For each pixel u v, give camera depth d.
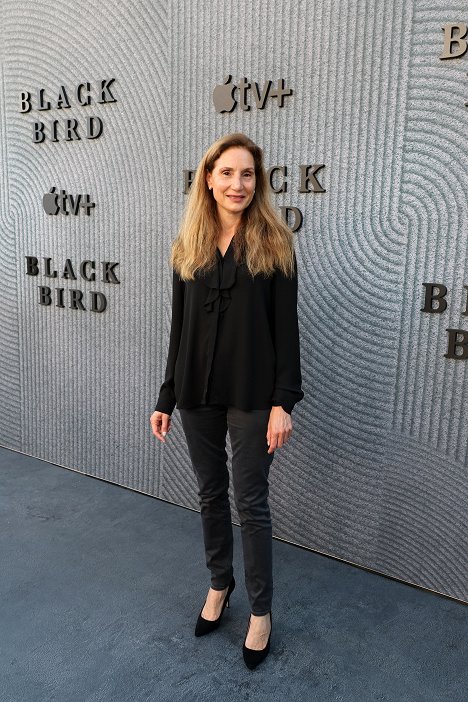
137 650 1.69
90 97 2.51
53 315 2.87
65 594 1.94
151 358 2.56
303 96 1.96
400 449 1.99
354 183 1.91
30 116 2.75
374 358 1.98
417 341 1.89
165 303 2.47
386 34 1.77
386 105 1.81
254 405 1.55
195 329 1.58
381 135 1.84
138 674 1.60
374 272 1.93
